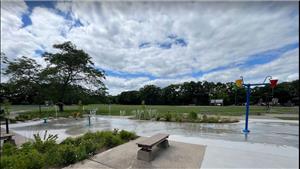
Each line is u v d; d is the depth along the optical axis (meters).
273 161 3.63
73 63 20.92
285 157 3.88
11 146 4.71
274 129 7.71
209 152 4.26
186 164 3.48
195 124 9.57
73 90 21.20
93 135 5.48
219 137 6.12
